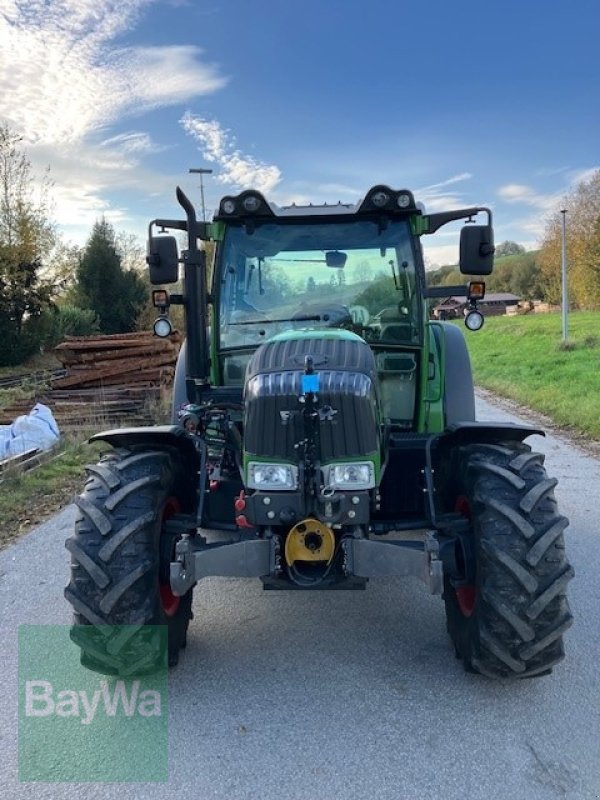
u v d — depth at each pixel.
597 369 15.59
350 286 4.20
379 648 3.58
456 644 3.37
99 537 3.02
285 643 3.66
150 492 3.13
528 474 3.09
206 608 4.13
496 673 3.03
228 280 4.24
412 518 3.55
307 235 4.20
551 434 9.52
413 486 3.75
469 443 3.40
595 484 6.77
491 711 2.98
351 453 3.01
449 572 3.17
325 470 3.00
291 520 3.02
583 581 4.37
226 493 3.70
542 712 2.97
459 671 3.32
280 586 3.10
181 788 2.56
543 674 3.06
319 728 2.89
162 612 3.17
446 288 4.30
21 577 4.64
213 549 3.01
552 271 45.25
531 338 26.16
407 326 4.21
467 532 3.18
